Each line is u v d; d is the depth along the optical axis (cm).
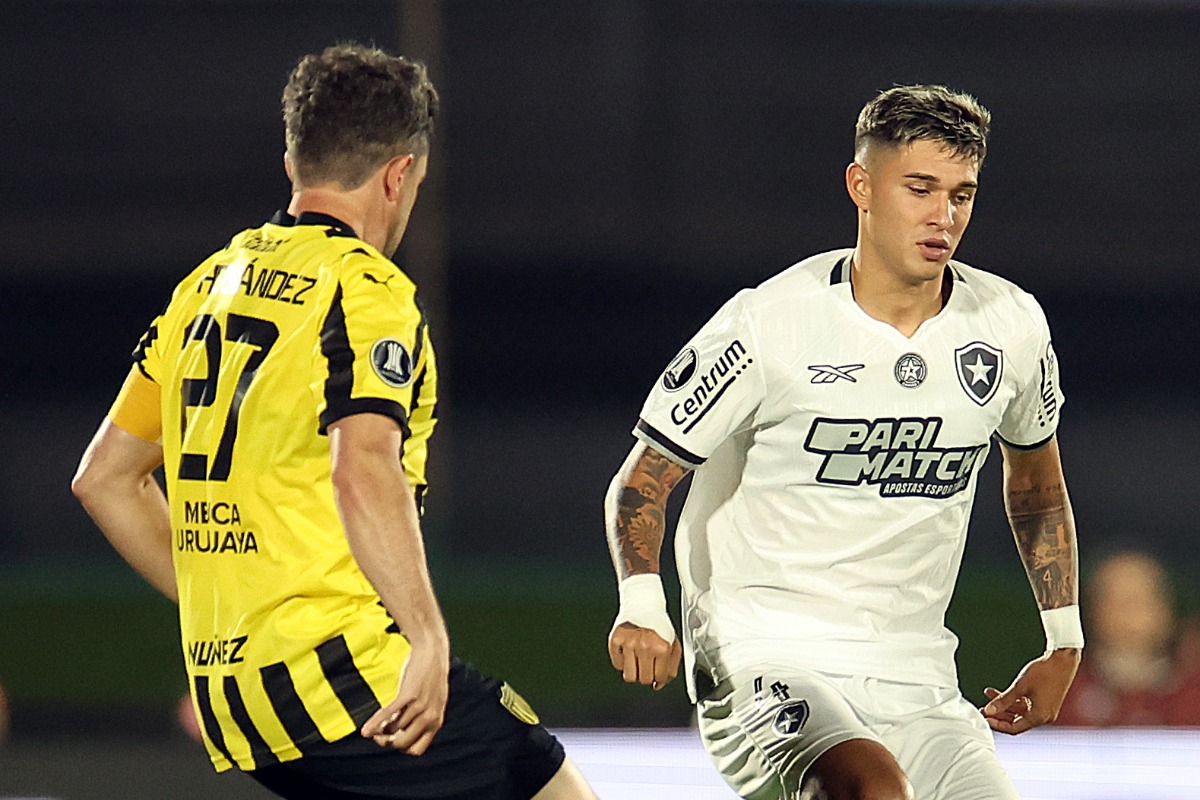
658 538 1388
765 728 1359
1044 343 1428
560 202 10431
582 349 9050
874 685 1394
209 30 10362
